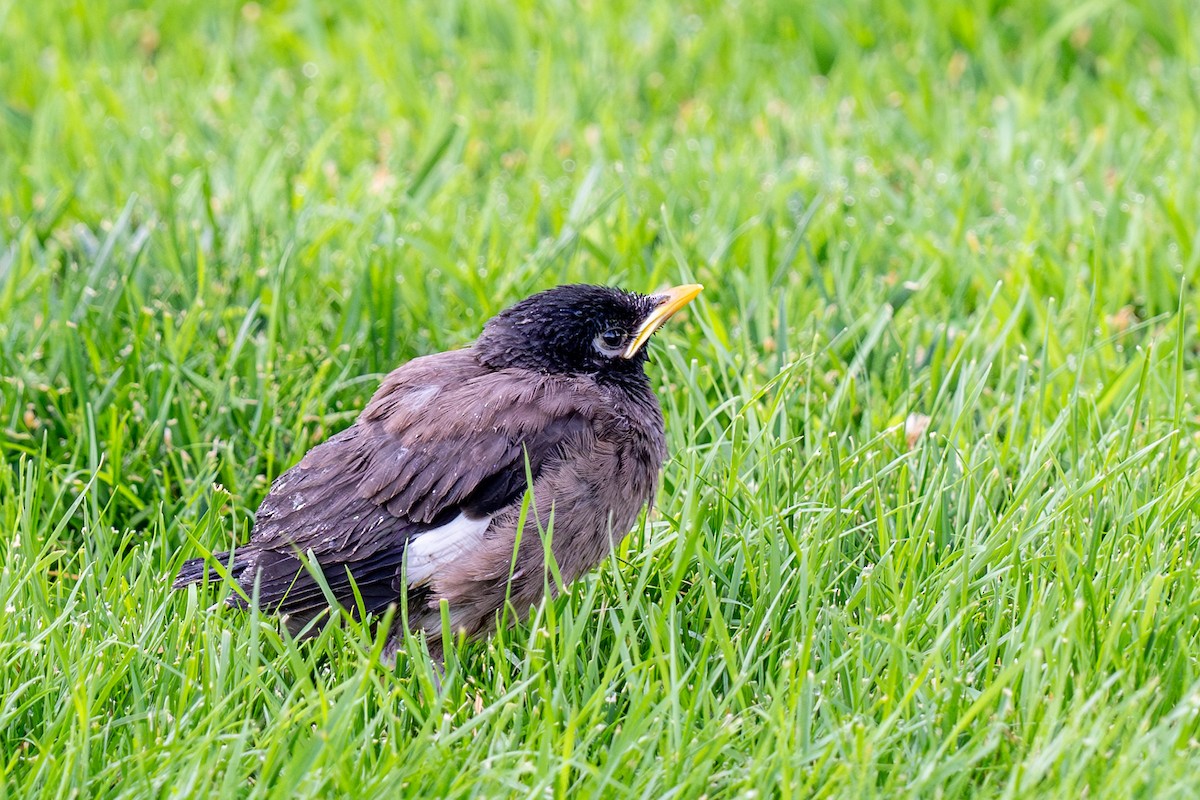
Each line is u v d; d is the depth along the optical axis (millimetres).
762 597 8359
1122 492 9070
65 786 7090
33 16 17984
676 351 10211
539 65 16125
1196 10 16938
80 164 14984
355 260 12578
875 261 12828
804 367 10680
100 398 10539
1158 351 10938
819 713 7750
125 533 9766
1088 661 7648
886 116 15516
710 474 9539
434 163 14336
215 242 12477
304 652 8594
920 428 10188
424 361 9047
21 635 8102
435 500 8312
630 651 8148
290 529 8477
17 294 11930
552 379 8742
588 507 8492
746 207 13312
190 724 7680
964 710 7652
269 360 10727
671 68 16750
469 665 8609
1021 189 13383
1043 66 16391
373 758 7434
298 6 18219
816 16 17141
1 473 9625
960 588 8234
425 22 17547
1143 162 13859
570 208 13258
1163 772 6941
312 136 15422
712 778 7297
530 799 6895
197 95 16281
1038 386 10039
